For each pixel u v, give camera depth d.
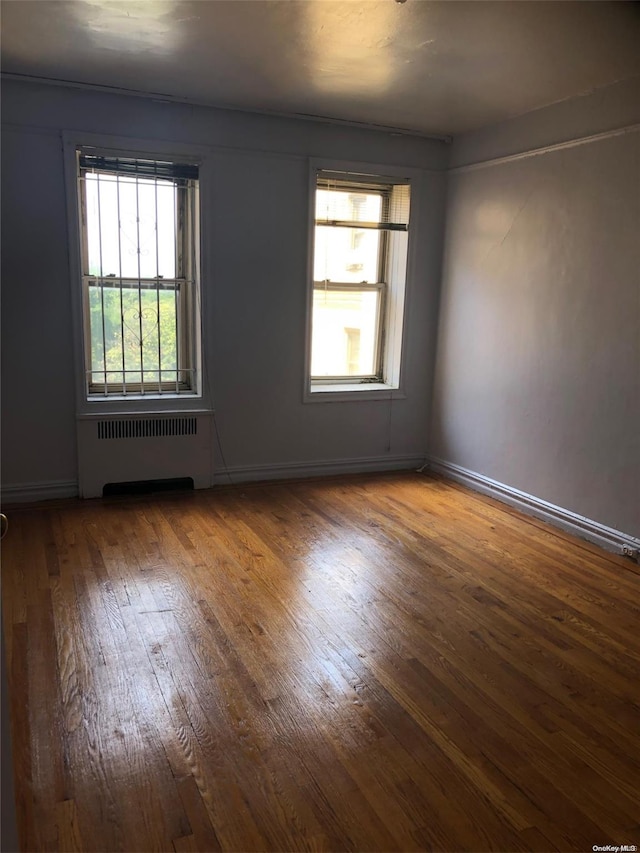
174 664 2.44
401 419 5.10
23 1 2.66
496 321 4.39
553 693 2.34
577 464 3.81
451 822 1.76
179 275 4.35
